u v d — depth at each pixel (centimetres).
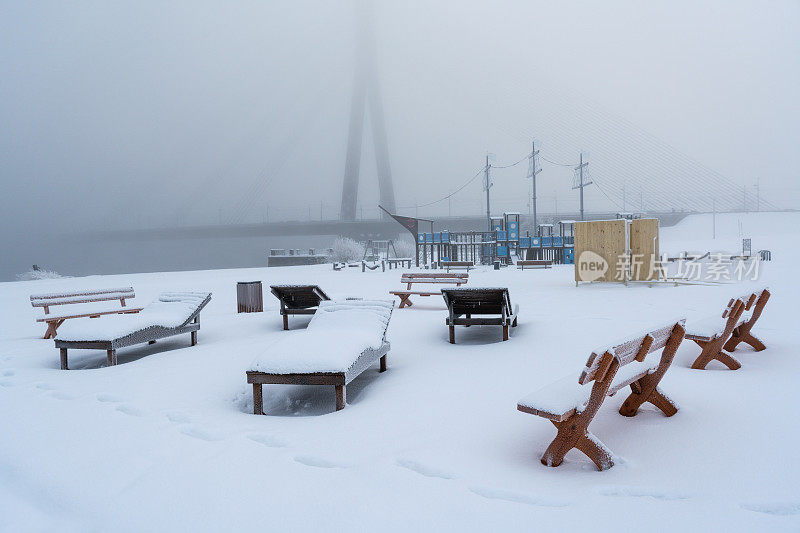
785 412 374
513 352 615
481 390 474
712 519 243
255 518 261
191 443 369
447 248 3281
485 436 365
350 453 342
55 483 308
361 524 252
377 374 568
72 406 463
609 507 258
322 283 1831
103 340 613
